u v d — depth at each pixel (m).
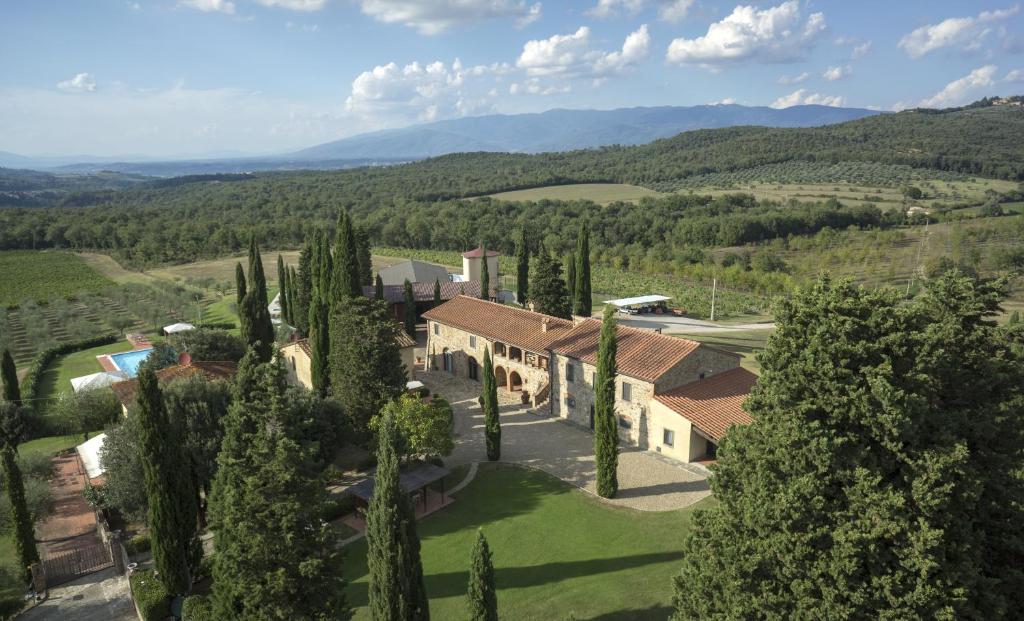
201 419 36.44
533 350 53.91
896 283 103.12
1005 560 20.09
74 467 47.00
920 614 17.69
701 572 20.88
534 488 39.91
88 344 84.25
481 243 148.12
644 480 40.41
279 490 22.05
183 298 109.19
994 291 22.95
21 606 29.78
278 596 21.86
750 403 21.98
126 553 33.12
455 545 33.53
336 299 54.84
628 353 47.94
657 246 143.00
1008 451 20.78
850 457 19.16
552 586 29.31
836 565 18.03
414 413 39.94
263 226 170.62
